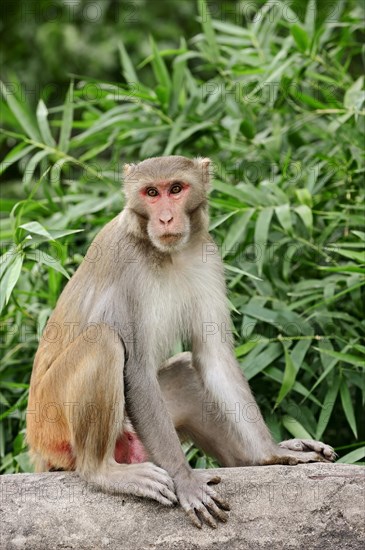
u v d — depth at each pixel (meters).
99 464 7.77
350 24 13.38
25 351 11.94
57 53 19.30
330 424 11.14
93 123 13.51
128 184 8.62
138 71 19.11
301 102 13.22
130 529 7.46
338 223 11.53
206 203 8.84
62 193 12.69
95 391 7.87
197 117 13.11
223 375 8.75
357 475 7.49
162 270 8.55
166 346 8.75
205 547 7.35
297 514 7.38
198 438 9.14
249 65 13.64
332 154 12.25
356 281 10.67
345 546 7.28
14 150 13.03
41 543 7.50
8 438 11.28
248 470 7.70
